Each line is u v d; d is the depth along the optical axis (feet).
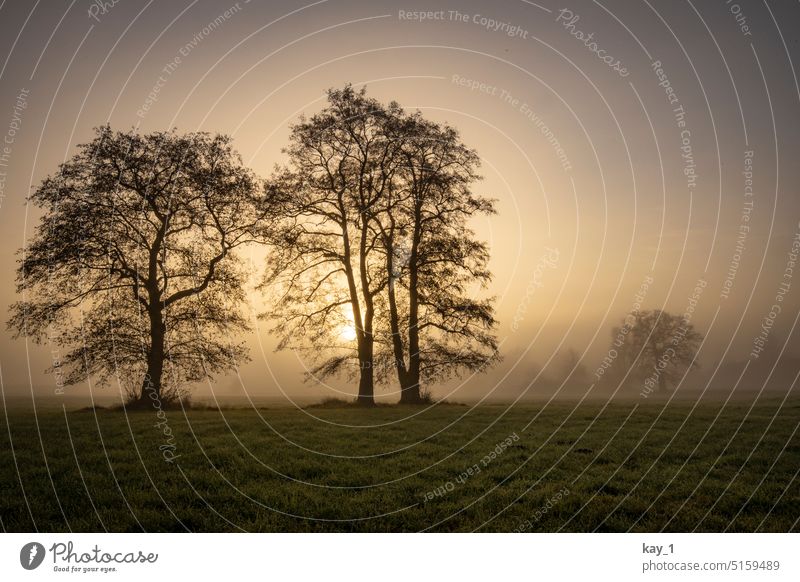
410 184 94.53
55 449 42.55
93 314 79.92
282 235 89.97
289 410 79.00
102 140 77.10
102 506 29.50
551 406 97.81
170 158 79.61
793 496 32.27
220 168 81.66
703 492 33.06
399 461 40.88
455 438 51.57
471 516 29.30
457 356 93.81
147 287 81.05
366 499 31.58
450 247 92.12
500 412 77.30
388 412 75.72
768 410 81.71
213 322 83.97
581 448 46.14
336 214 95.81
